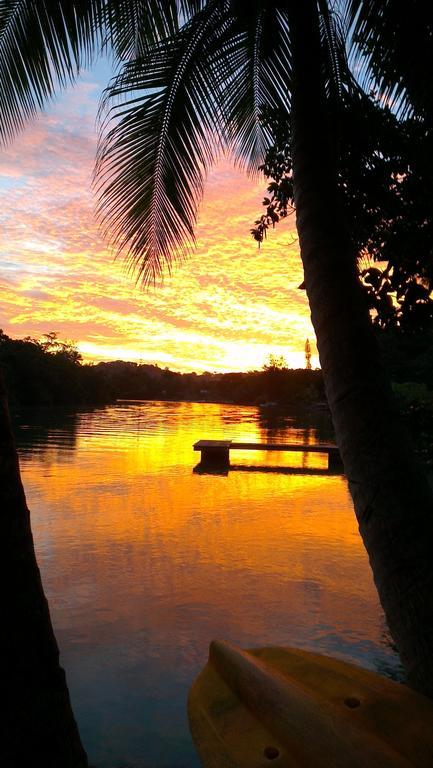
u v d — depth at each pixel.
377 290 3.88
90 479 11.59
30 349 55.22
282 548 6.77
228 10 3.37
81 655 4.02
